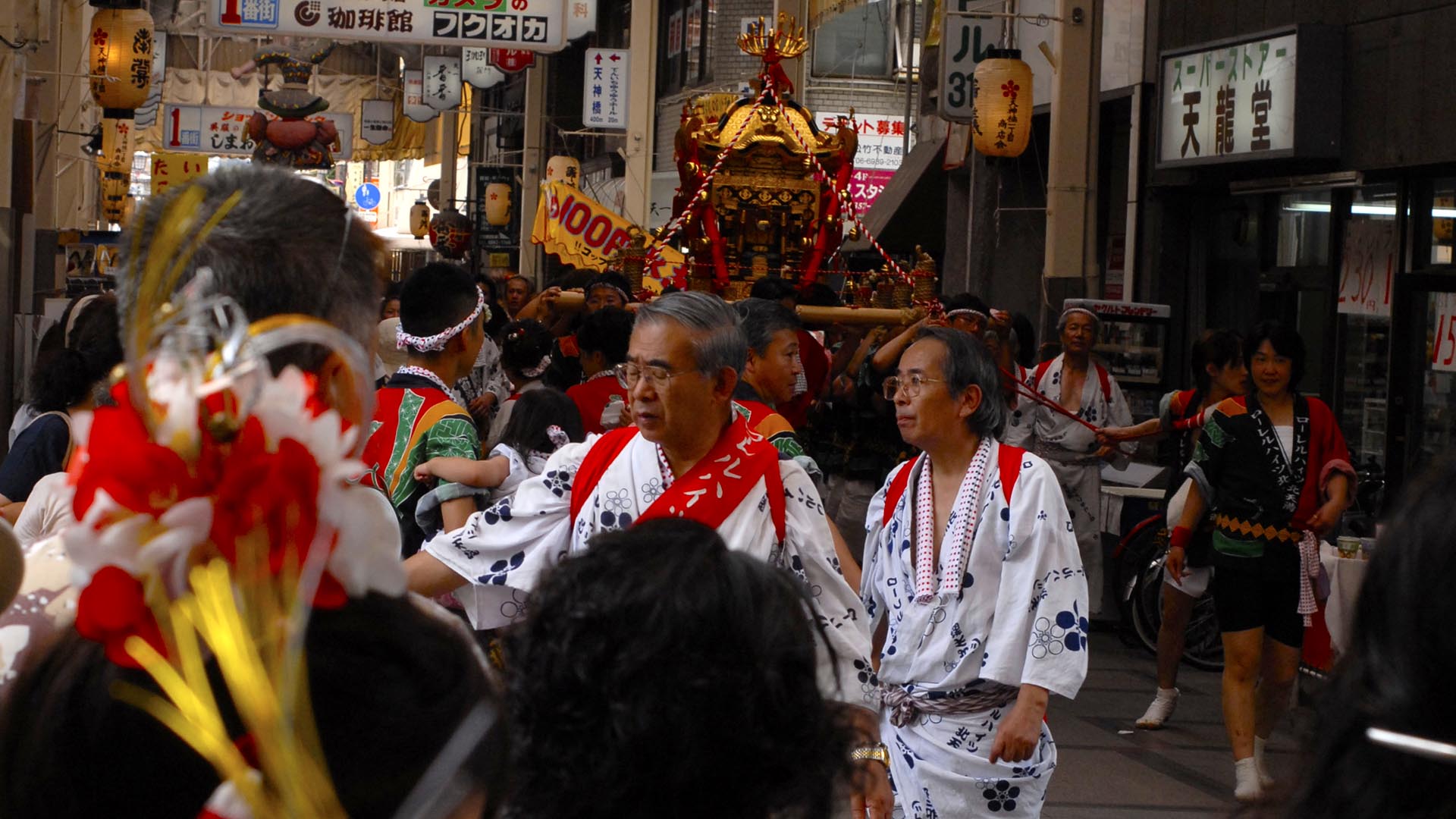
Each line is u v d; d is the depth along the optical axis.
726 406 3.18
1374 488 10.10
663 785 1.52
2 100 13.03
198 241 1.37
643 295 8.45
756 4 23.53
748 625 1.56
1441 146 9.56
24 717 1.27
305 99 31.19
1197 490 6.50
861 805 3.29
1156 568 8.54
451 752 1.29
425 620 1.36
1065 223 12.59
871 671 3.19
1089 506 8.82
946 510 3.84
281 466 1.23
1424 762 1.27
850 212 8.98
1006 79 12.10
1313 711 1.40
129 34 15.86
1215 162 11.24
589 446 3.32
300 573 1.24
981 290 15.70
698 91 24.83
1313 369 11.29
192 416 1.23
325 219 1.53
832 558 3.19
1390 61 10.00
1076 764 6.53
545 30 12.77
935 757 3.77
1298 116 10.33
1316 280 11.26
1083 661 3.63
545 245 13.20
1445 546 1.27
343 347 1.36
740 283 9.39
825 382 6.64
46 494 3.48
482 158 38.59
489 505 4.37
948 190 17.48
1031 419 8.88
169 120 32.47
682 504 3.13
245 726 1.22
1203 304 12.62
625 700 1.51
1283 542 5.91
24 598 1.63
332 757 1.24
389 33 12.53
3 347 12.91
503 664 1.65
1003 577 3.68
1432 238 9.98
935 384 3.78
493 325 9.88
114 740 1.22
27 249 14.29
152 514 1.22
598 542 1.63
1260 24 11.27
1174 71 11.76
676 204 9.55
